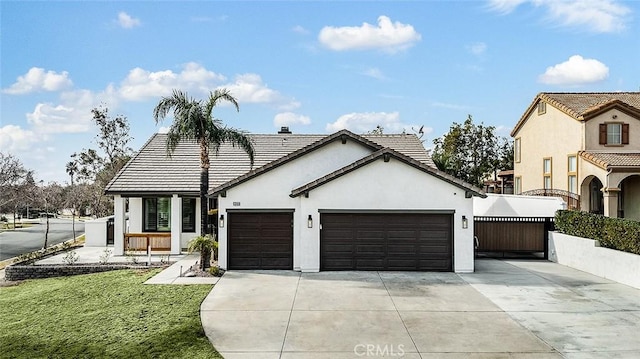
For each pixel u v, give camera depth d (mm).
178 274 17750
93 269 19703
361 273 18062
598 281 16812
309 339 11055
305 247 18438
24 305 14930
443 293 15062
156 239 23000
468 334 11359
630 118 28328
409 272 18312
